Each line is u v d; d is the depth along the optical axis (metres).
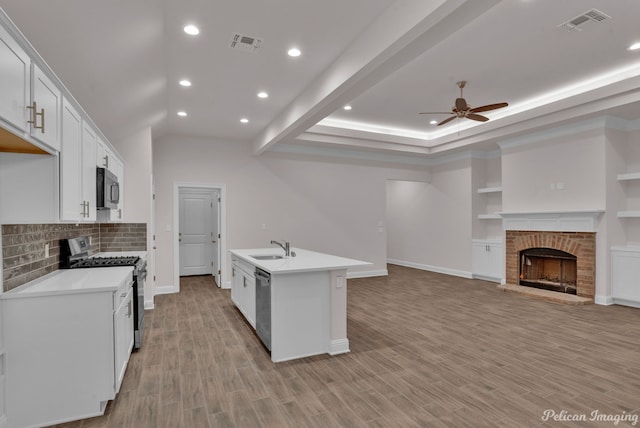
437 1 2.23
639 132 5.25
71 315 2.23
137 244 4.96
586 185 5.28
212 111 5.11
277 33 3.07
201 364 3.06
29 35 2.08
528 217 6.06
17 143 1.94
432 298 5.59
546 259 6.10
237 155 6.68
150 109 4.48
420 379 2.78
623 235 5.32
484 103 5.48
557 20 3.16
